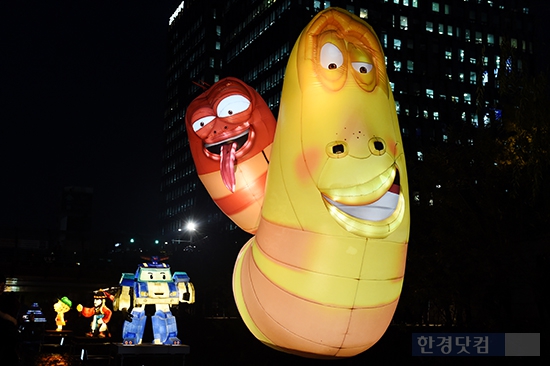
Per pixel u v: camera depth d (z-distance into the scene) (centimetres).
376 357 2025
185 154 11912
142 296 1745
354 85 798
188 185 11556
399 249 809
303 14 8294
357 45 823
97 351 2892
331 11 840
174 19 13288
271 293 821
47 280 4794
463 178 1717
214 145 999
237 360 2312
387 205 785
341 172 774
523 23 9431
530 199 1570
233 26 10150
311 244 786
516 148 1564
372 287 790
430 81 8856
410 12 8944
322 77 801
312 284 784
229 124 980
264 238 840
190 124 1013
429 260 1777
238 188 995
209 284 3784
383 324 823
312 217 787
